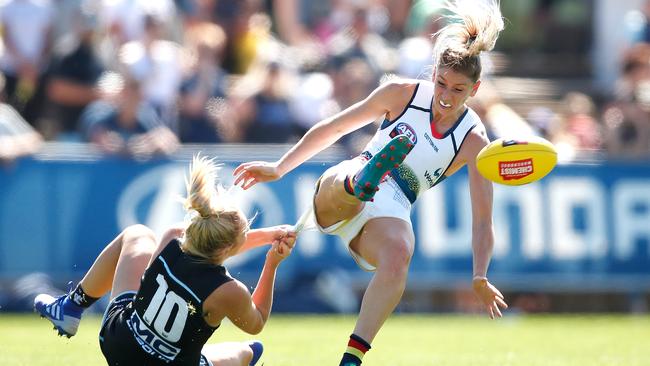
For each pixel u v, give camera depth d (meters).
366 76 41.03
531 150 15.84
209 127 39.47
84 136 36.91
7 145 34.78
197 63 40.31
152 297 14.80
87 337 26.44
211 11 43.69
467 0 17.34
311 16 49.66
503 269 36.81
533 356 23.86
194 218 14.86
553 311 37.69
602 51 54.19
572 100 46.97
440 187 36.38
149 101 38.06
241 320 15.36
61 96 39.34
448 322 33.66
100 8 40.62
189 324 14.76
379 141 17.78
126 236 16.47
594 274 37.16
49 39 41.12
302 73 43.88
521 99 51.75
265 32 44.53
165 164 35.75
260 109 39.84
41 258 34.84
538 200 37.06
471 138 17.62
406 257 16.53
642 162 37.69
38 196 34.97
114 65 39.97
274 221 35.34
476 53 17.05
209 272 14.88
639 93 43.16
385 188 17.39
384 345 26.25
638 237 37.44
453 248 36.38
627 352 25.06
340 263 35.53
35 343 24.72
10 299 34.16
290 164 17.77
